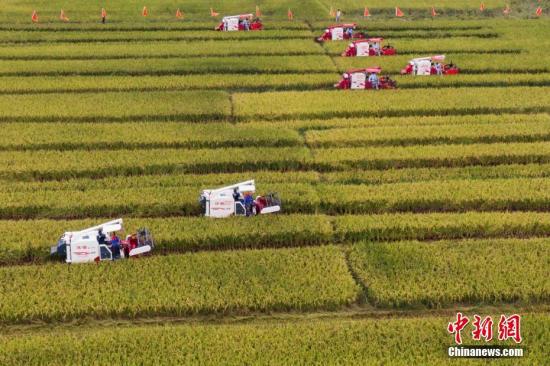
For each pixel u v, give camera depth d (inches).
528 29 5315.0
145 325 2027.6
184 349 1845.5
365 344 1865.2
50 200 2635.3
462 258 2281.0
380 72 4188.0
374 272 2209.6
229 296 2086.6
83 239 2255.2
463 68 4252.0
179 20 5605.3
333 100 3698.3
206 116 3508.9
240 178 2851.9
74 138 3181.6
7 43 4845.0
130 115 3486.7
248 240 2426.2
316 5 6082.7
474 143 3228.3
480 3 6284.5
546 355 1828.2
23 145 3127.5
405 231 2488.9
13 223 2492.6
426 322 1956.2
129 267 2225.6
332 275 2192.4
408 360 1804.9
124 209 2618.1
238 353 1836.9
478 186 2775.6
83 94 3782.0
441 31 5280.5
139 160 2972.4
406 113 3590.1
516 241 2388.0
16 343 1861.5
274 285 2132.1
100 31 5187.0
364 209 2677.2
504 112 3624.5
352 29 4968.0
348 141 3203.7
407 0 6353.3
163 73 4185.5
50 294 2079.2
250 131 3294.8
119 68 4200.3
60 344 1861.5
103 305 2048.5
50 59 4471.0
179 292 2103.8
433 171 2945.4
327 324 1948.8
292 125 3417.8
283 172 2938.0
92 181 2815.0
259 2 6225.4
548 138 3255.4
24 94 3828.7
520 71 4281.5
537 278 2161.7
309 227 2460.6
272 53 4596.5
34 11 5669.3
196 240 2400.3
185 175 2881.4
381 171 2942.9
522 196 2689.5
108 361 1804.9
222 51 4591.5
